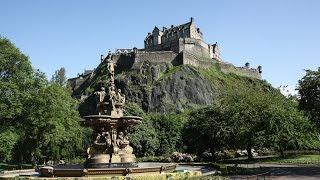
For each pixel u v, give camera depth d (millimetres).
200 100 123875
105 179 21234
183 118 84750
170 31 159250
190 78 128375
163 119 81062
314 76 40312
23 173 32844
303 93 40812
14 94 42188
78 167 27719
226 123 55438
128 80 126062
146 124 77500
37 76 45656
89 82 145125
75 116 57750
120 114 28672
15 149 53875
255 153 71188
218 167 33688
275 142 50906
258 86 145125
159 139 78312
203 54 153625
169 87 124062
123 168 23516
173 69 132375
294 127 53375
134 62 132750
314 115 42250
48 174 23484
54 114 45906
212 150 61188
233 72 152000
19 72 43406
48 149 60531
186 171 26375
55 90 46531
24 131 45062
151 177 22156
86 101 119625
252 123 51938
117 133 28109
